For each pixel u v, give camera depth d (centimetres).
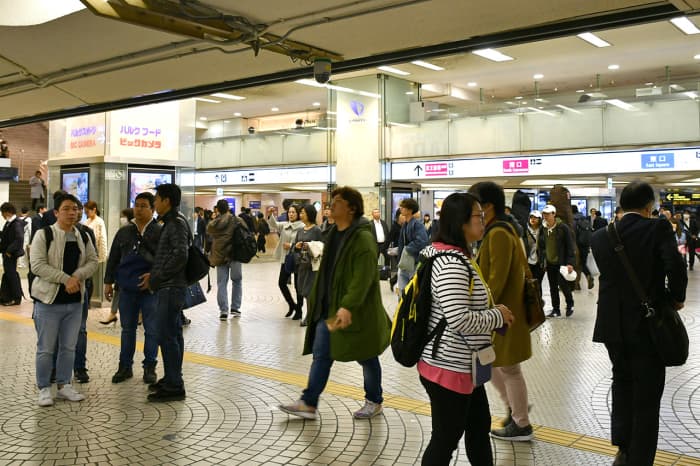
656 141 1563
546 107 1716
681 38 1584
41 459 410
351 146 2017
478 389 337
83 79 822
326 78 696
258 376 627
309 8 565
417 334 310
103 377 630
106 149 1157
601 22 575
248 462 405
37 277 539
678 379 613
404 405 527
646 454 361
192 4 558
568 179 1853
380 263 1755
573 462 401
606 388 583
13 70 795
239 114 2778
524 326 421
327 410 513
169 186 557
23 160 3000
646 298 368
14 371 650
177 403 534
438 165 1872
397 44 668
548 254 1004
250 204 3081
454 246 317
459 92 2214
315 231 922
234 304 1027
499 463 399
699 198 2483
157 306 546
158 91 895
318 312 489
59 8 590
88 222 980
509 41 631
